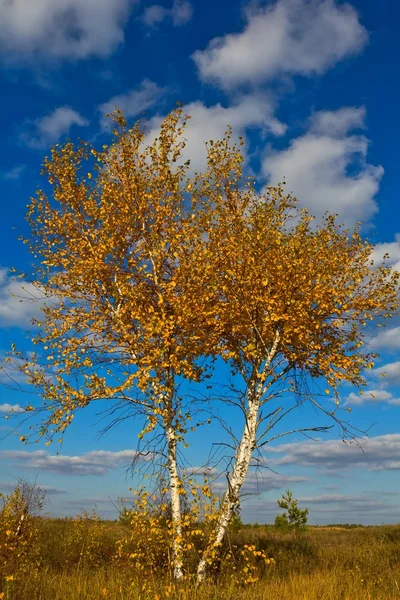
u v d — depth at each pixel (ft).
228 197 45.88
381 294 44.50
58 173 47.26
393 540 63.62
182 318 39.42
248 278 41.52
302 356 43.21
